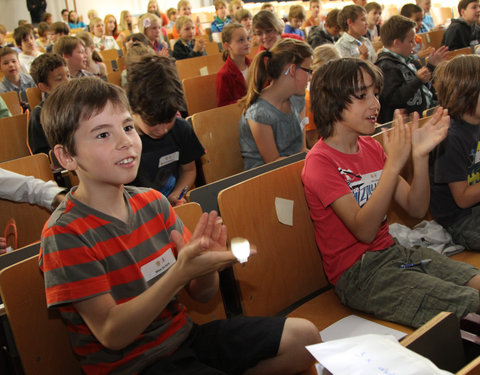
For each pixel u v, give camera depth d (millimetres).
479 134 1802
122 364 1046
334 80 1461
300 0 12133
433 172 1865
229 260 929
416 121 1515
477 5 5117
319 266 1608
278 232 1492
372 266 1453
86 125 975
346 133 1534
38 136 2643
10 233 1758
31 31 5750
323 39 5535
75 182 2314
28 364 1087
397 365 689
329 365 742
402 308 1328
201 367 1068
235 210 1385
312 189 1503
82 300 959
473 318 1274
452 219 1841
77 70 3586
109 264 1025
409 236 1764
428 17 7566
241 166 2457
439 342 845
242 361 1119
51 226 985
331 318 1434
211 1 14352
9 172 1668
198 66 4695
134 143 1020
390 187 1361
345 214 1438
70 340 1122
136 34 4902
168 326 1113
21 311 1076
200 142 2254
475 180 1840
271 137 2162
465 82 1722
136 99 1725
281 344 1114
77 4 12570
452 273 1407
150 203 1159
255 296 1424
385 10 8844
